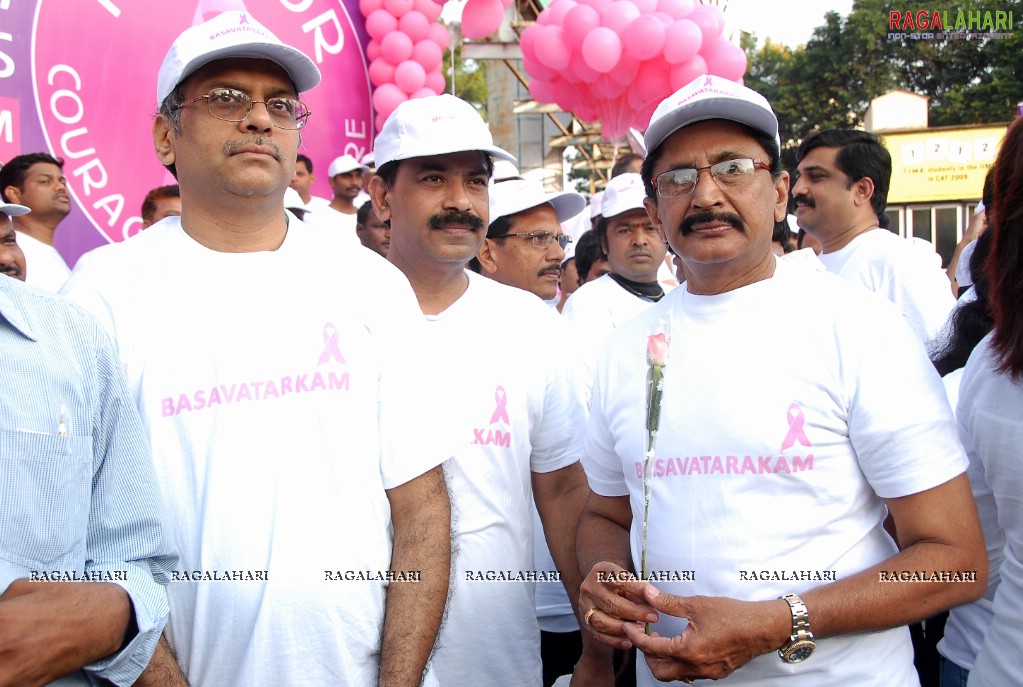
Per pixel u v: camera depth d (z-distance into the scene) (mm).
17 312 1480
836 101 19859
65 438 1471
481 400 2395
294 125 1849
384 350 1854
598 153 11219
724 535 1752
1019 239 1602
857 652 1729
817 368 1740
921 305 3447
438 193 2441
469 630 2322
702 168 1829
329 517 1716
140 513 1579
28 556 1415
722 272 1863
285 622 1661
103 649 1457
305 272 1828
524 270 3545
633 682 2643
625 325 2086
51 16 4078
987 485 1896
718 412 1788
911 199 14086
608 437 2094
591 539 2135
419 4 5332
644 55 4922
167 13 4418
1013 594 1667
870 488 1782
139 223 4387
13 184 3826
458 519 2225
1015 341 1612
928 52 18375
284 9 4934
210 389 1722
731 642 1636
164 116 1848
